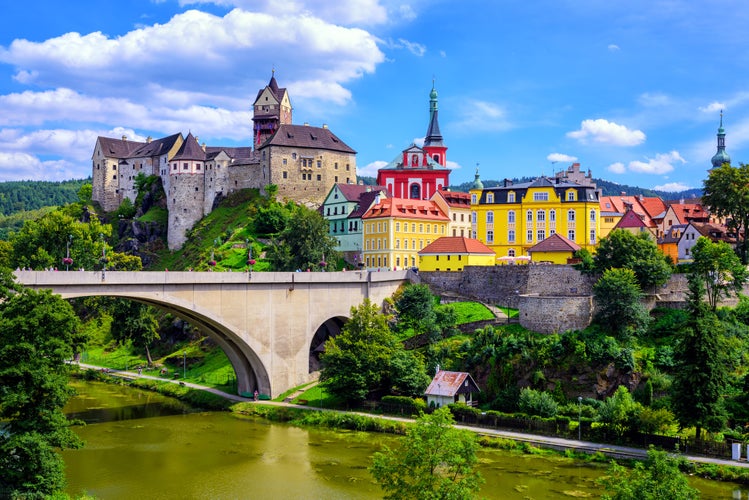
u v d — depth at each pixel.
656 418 89.88
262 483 81.06
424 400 109.81
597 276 130.62
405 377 111.38
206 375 139.50
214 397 122.81
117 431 103.56
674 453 86.25
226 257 199.38
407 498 58.31
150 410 118.31
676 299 123.12
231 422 109.25
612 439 92.44
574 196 180.25
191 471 85.06
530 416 98.56
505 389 109.25
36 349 68.62
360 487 79.94
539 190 181.38
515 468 85.12
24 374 66.12
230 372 138.00
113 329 157.50
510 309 139.50
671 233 184.75
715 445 85.31
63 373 70.25
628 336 112.81
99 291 96.88
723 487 77.81
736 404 93.62
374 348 113.88
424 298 134.38
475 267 146.50
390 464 60.28
